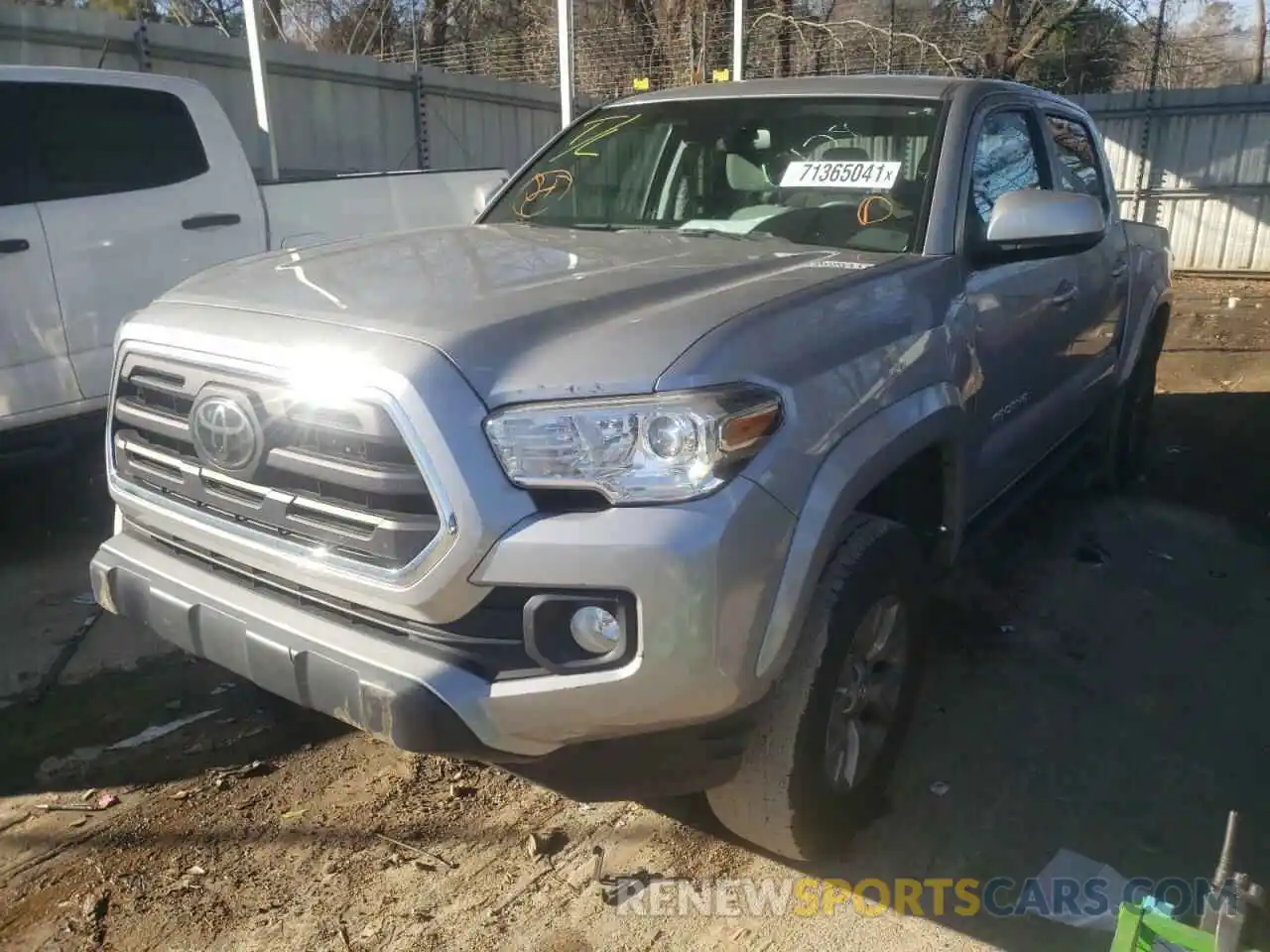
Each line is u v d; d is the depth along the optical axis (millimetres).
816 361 2463
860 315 2693
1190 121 15883
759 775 2586
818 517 2359
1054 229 3215
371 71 11172
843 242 3352
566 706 2176
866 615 2699
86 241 5188
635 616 2137
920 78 3857
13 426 4965
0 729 3395
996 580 4746
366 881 2758
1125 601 4570
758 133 3805
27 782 3121
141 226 5422
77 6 12695
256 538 2424
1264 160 15500
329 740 3396
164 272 5531
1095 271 4527
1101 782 3266
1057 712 3660
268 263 3049
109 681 3715
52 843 2859
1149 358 5863
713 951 2557
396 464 2188
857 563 2613
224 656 2514
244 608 2467
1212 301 13398
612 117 4277
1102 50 19094
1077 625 4332
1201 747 3479
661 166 3928
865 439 2539
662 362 2203
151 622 2686
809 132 3715
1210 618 4430
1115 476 5879
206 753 3303
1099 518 5590
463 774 3230
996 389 3502
